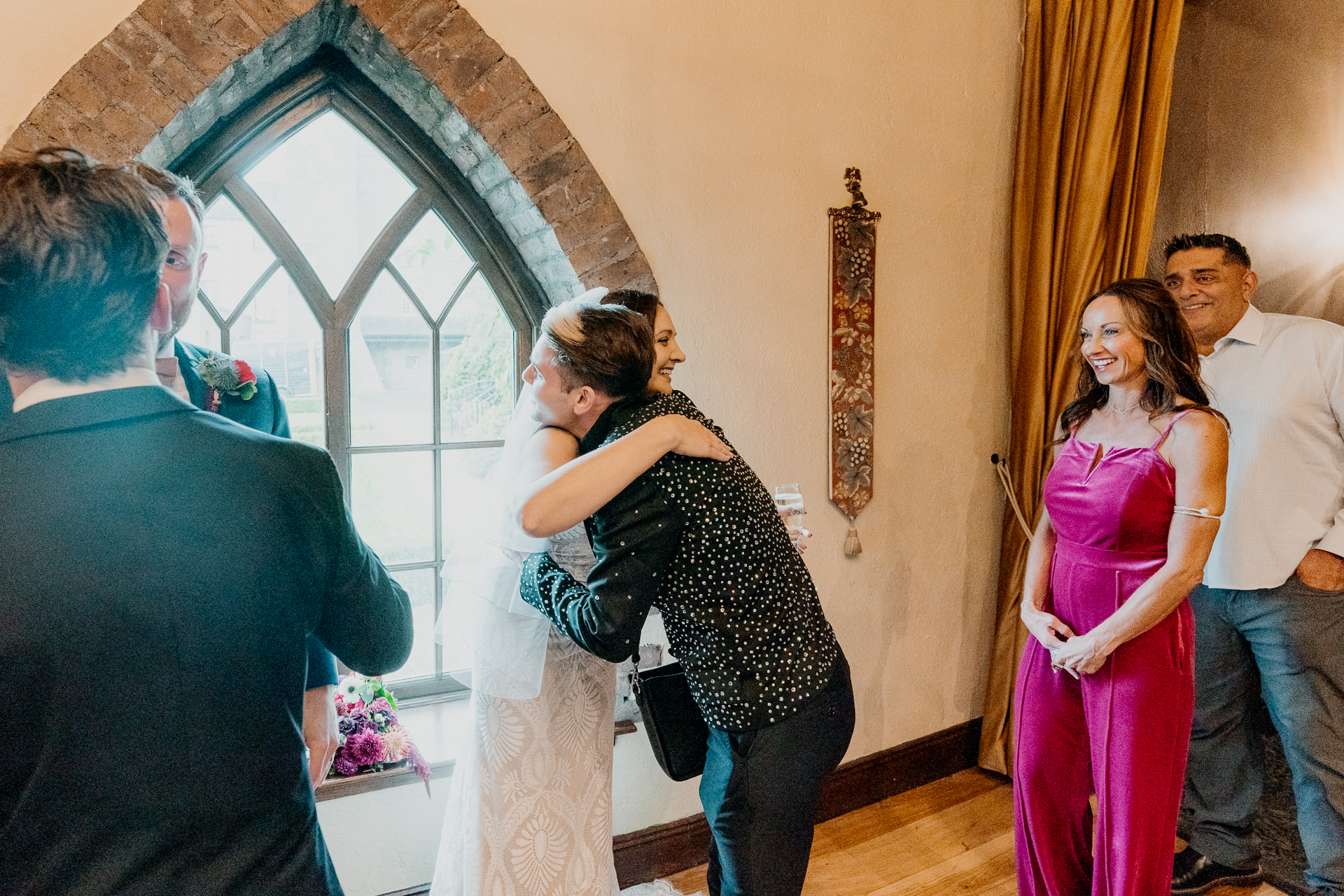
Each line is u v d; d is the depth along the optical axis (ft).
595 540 5.09
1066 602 6.74
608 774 6.16
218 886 2.72
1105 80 8.89
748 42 8.02
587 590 4.97
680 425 4.91
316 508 3.11
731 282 8.09
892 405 9.21
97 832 2.59
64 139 5.57
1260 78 8.82
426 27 6.62
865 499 8.93
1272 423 7.54
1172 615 6.23
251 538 2.87
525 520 4.61
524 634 5.60
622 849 7.81
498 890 5.63
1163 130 8.82
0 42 5.42
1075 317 9.16
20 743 2.54
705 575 4.92
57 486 2.62
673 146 7.71
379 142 7.47
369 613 3.33
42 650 2.53
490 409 8.12
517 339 8.14
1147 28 8.80
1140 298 6.24
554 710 5.80
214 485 2.85
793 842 5.22
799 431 8.61
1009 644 9.72
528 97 6.97
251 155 6.98
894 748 9.53
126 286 2.78
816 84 8.41
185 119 6.11
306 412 7.41
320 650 4.74
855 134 8.69
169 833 2.67
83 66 5.60
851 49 8.59
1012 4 9.64
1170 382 6.17
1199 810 8.06
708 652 5.05
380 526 7.73
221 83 6.13
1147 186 8.95
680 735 5.67
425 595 7.91
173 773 2.68
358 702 6.87
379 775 6.64
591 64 7.30
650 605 4.91
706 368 8.02
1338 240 8.30
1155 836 6.21
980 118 9.55
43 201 2.66
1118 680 6.26
